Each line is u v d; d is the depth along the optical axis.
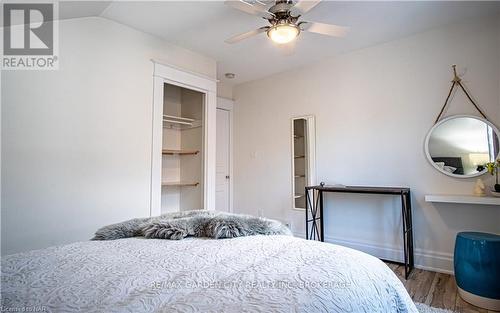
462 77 2.60
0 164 1.79
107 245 1.25
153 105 2.78
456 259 2.15
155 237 1.41
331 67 3.47
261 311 0.67
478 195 2.43
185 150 3.64
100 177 2.37
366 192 2.71
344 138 3.34
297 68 3.80
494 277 1.93
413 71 2.87
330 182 3.44
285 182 3.91
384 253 3.01
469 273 2.02
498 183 2.42
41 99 2.06
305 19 2.51
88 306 0.69
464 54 2.60
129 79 2.61
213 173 3.48
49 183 2.09
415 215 2.83
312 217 3.43
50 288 0.79
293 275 0.88
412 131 2.87
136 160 2.62
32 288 0.79
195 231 1.45
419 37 2.84
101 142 2.39
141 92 2.70
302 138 3.73
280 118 3.99
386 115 3.04
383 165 3.05
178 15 2.43
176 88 3.85
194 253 1.12
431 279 2.48
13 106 1.93
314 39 2.95
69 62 2.22
